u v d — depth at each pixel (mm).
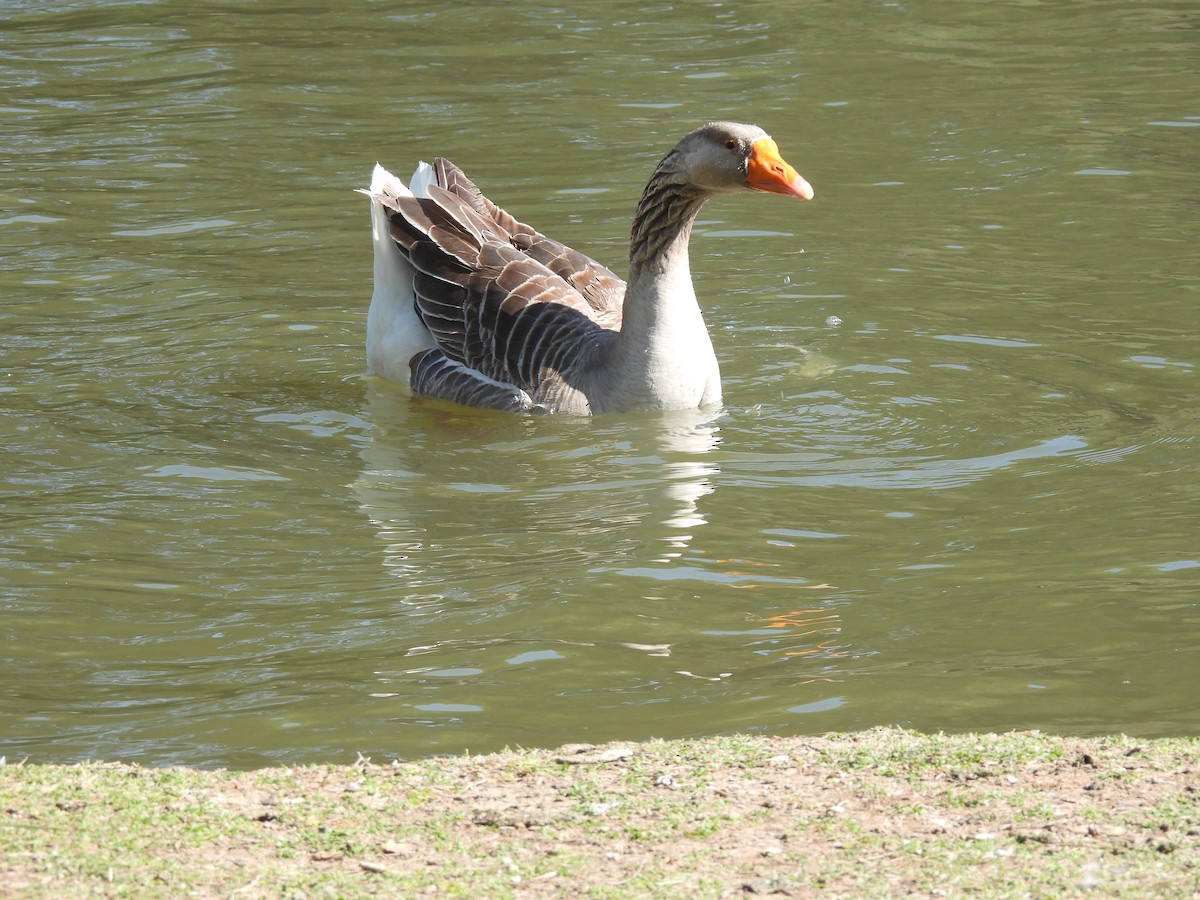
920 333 16016
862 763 7766
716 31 29594
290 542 11414
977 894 6375
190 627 10039
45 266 18094
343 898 6473
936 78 26344
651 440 13539
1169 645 9469
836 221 19781
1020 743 7949
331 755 8344
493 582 10656
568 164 22000
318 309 17109
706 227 19719
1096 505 11812
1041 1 31609
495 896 6496
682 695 9000
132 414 14172
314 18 30828
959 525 11547
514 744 8438
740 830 7059
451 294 15258
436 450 13430
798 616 10062
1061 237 18906
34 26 30078
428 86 26109
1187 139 22672
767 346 15812
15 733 8617
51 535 11516
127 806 7352
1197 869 6492
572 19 30562
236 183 21281
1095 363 15086
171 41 28969
